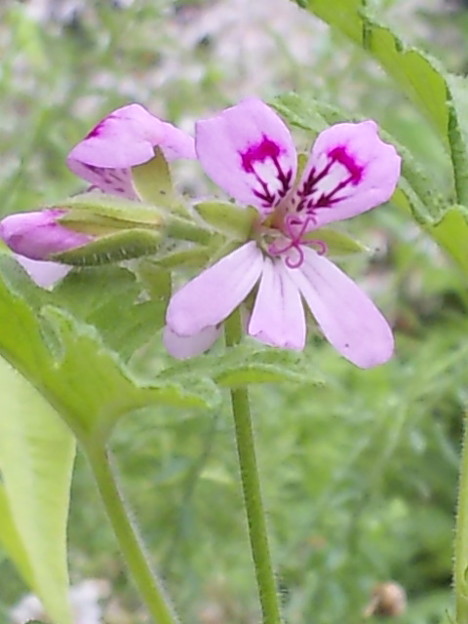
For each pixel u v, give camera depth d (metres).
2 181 0.34
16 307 0.13
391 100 0.40
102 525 0.32
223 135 0.15
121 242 0.14
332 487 0.30
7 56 0.36
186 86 0.37
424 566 0.35
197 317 0.14
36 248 0.14
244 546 0.33
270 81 0.39
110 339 0.14
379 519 0.33
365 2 0.17
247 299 0.15
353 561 0.30
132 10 0.35
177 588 0.31
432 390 0.31
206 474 0.32
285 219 0.15
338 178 0.15
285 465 0.34
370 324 0.15
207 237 0.15
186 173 0.34
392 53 0.17
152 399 0.13
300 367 0.13
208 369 0.13
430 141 0.40
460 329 0.39
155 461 0.33
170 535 0.31
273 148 0.15
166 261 0.15
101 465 0.14
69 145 0.35
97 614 0.29
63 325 0.13
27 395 0.17
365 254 0.16
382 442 0.31
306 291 0.15
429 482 0.34
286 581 0.30
